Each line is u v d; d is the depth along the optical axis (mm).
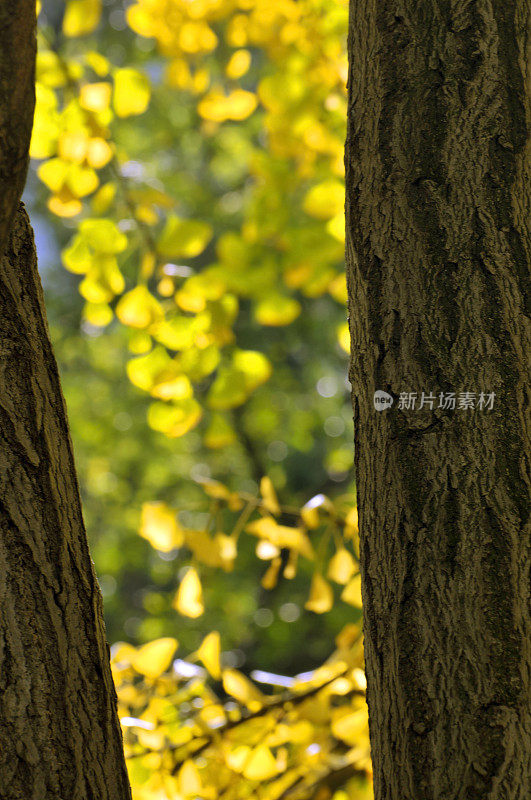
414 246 2244
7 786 2006
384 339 2242
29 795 2008
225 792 4340
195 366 5000
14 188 1802
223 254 6203
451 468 2141
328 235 6027
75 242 4895
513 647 2061
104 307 5074
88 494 19156
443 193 2248
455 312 2191
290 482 19484
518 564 2084
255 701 4445
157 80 13164
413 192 2271
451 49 2316
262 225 6297
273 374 17438
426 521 2146
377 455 2236
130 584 22828
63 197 5043
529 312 2178
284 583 18062
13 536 2111
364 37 2451
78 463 17266
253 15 6156
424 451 2164
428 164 2271
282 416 17625
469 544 2105
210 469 18594
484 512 2107
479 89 2281
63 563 2152
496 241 2205
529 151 2271
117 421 17422
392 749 2143
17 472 2135
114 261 4918
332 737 5039
